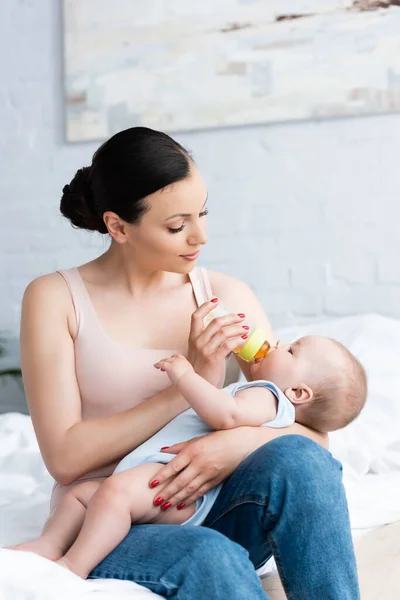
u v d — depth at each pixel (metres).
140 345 1.49
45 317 1.46
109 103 3.08
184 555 1.10
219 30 2.92
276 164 2.90
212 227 2.97
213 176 2.97
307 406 1.48
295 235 2.88
